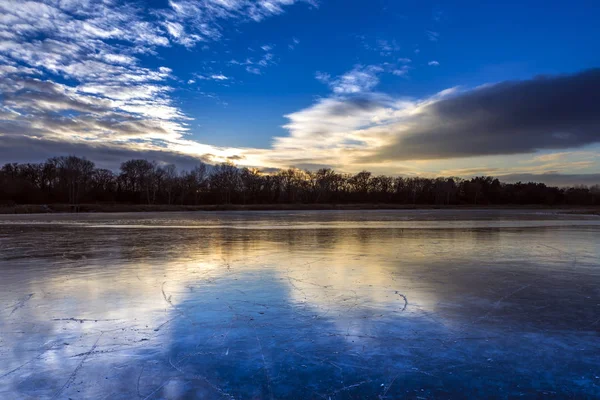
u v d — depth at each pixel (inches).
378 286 371.2
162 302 317.1
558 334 247.1
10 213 2340.1
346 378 190.1
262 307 303.6
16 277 411.8
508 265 484.4
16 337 241.4
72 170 3599.9
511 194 4827.8
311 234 911.0
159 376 191.9
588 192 4788.4
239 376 192.2
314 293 345.1
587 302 318.0
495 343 233.0
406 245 688.4
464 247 659.4
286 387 181.5
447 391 177.6
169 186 3927.2
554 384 183.6
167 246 675.4
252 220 1565.0
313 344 231.6
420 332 250.7
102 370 198.1
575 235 876.6
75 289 359.3
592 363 205.9
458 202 4741.6
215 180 4266.7
